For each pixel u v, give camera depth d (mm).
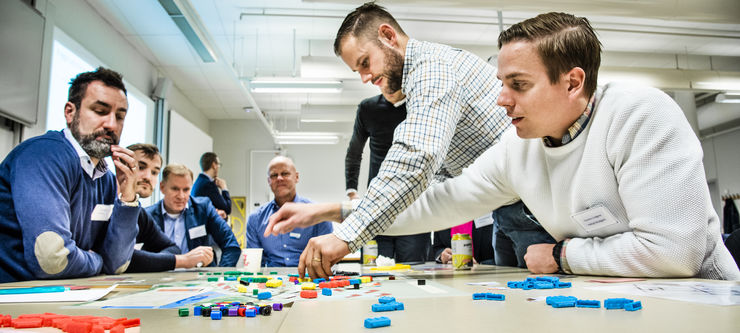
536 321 389
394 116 2416
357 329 377
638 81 4875
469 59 1276
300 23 4848
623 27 4934
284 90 4961
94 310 514
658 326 352
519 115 877
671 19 2842
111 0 4195
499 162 1116
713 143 7488
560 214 988
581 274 881
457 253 1345
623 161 841
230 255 2816
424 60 1101
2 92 2773
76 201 1399
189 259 1763
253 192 8391
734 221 6957
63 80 3691
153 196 5391
